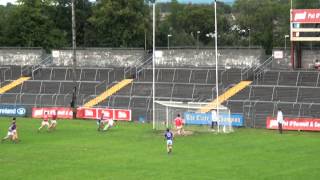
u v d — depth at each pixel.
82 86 82.50
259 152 44.84
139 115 71.50
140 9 125.38
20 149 47.03
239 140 52.41
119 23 123.25
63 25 136.50
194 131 59.66
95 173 36.41
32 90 84.19
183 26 174.62
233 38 166.25
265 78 76.69
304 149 46.38
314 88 70.81
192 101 73.25
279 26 159.25
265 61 82.75
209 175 35.53
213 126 60.75
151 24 131.62
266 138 53.84
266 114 65.94
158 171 36.97
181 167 38.38
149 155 43.66
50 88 83.75
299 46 81.75
